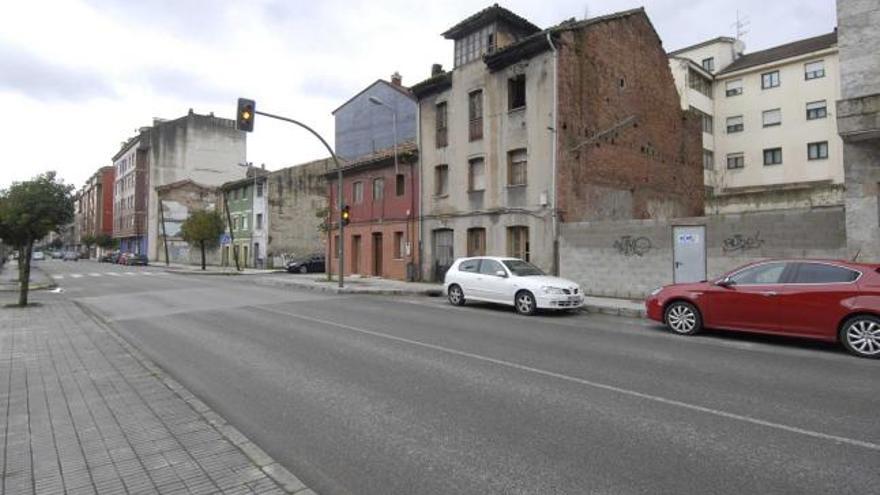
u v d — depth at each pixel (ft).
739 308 31.07
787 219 43.34
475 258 50.93
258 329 34.96
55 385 20.06
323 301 53.78
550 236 60.59
